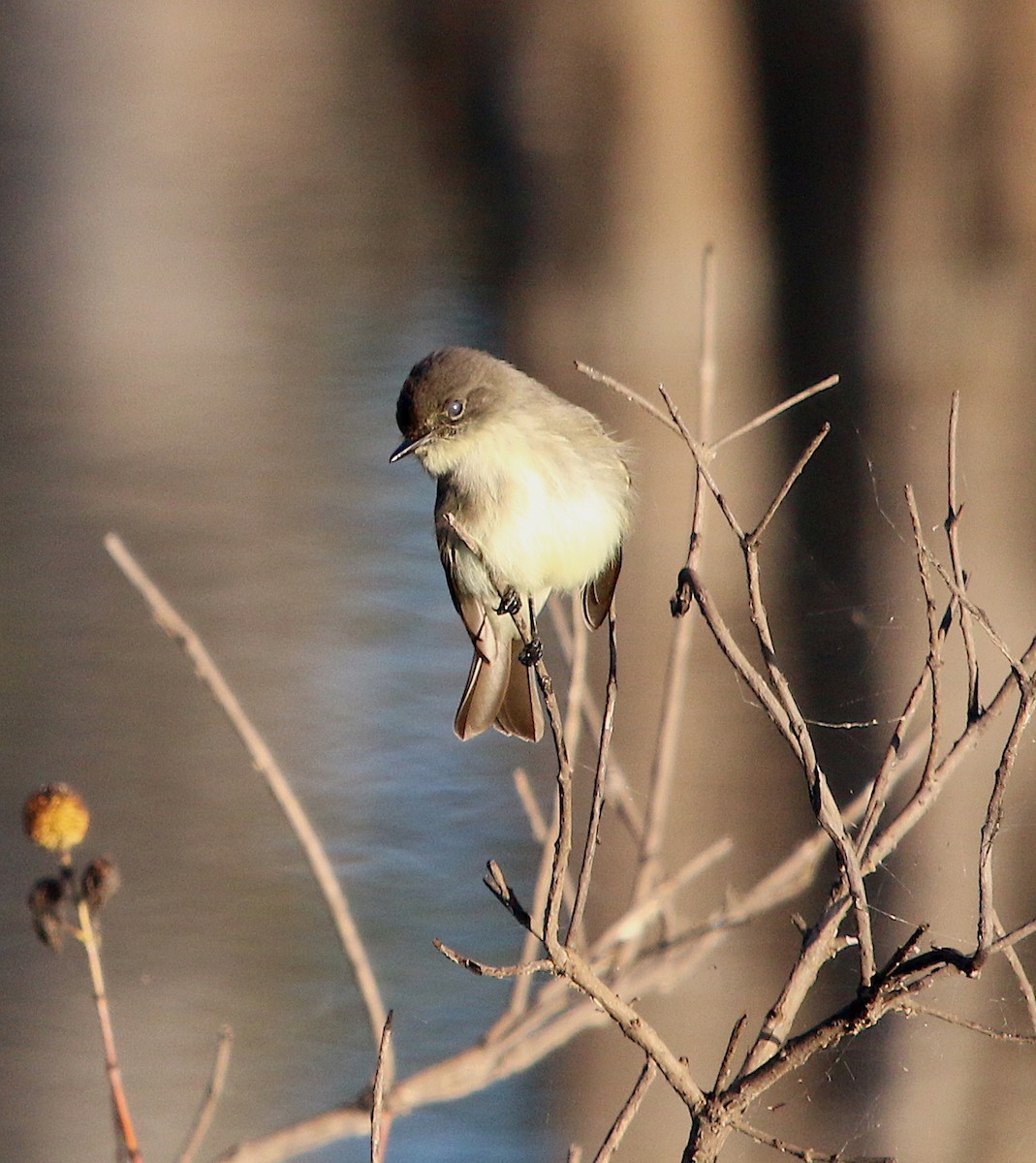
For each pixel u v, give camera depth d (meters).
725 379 21.19
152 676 13.83
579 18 45.69
